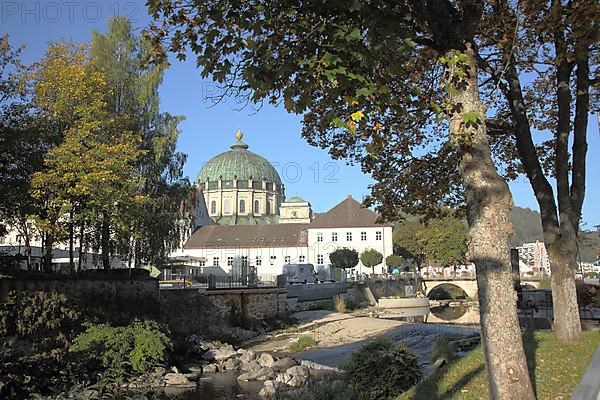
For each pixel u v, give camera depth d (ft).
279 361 86.38
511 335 21.47
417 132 50.42
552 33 36.47
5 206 83.05
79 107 87.61
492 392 21.44
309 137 49.85
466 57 22.76
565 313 43.37
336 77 20.88
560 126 45.88
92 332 73.61
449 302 228.84
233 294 124.47
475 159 22.94
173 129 126.72
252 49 24.48
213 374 83.20
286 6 24.12
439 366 47.65
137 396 43.75
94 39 122.83
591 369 20.74
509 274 22.02
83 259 109.29
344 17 22.57
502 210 22.27
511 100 46.91
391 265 265.95
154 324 81.82
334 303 161.38
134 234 92.53
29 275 76.59
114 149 84.48
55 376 64.03
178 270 193.67
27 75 89.86
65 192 80.53
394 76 24.64
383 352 40.60
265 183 404.16
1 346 65.31
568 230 44.29
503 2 39.73
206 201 395.14
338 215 289.94
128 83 120.06
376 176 52.54
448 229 250.78
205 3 25.48
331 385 41.98
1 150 79.61
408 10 24.59
